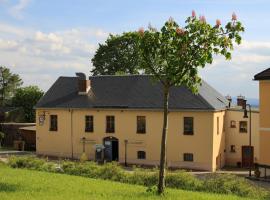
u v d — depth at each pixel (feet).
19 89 251.19
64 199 56.08
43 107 166.30
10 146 196.85
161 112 148.05
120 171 94.94
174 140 146.10
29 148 187.11
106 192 64.44
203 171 141.38
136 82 161.58
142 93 155.74
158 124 148.56
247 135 154.20
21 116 236.02
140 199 58.18
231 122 157.48
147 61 58.80
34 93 244.63
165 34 56.59
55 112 165.17
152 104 149.59
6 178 76.38
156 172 88.43
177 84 59.00
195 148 143.64
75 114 161.48
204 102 143.74
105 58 232.12
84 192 63.57
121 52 229.86
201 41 55.47
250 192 77.87
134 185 77.97
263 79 124.26
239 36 55.31
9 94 252.83
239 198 67.87
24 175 83.46
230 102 169.07
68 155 162.71
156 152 148.66
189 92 148.15
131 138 152.25
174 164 145.89
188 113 144.36
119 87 162.30
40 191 62.23
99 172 95.91
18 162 108.06
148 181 85.66
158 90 154.40
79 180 80.07
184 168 144.66
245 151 155.02
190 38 55.62
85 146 159.74
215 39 55.26
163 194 62.39
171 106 145.89
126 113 153.17
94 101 160.04
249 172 132.05
